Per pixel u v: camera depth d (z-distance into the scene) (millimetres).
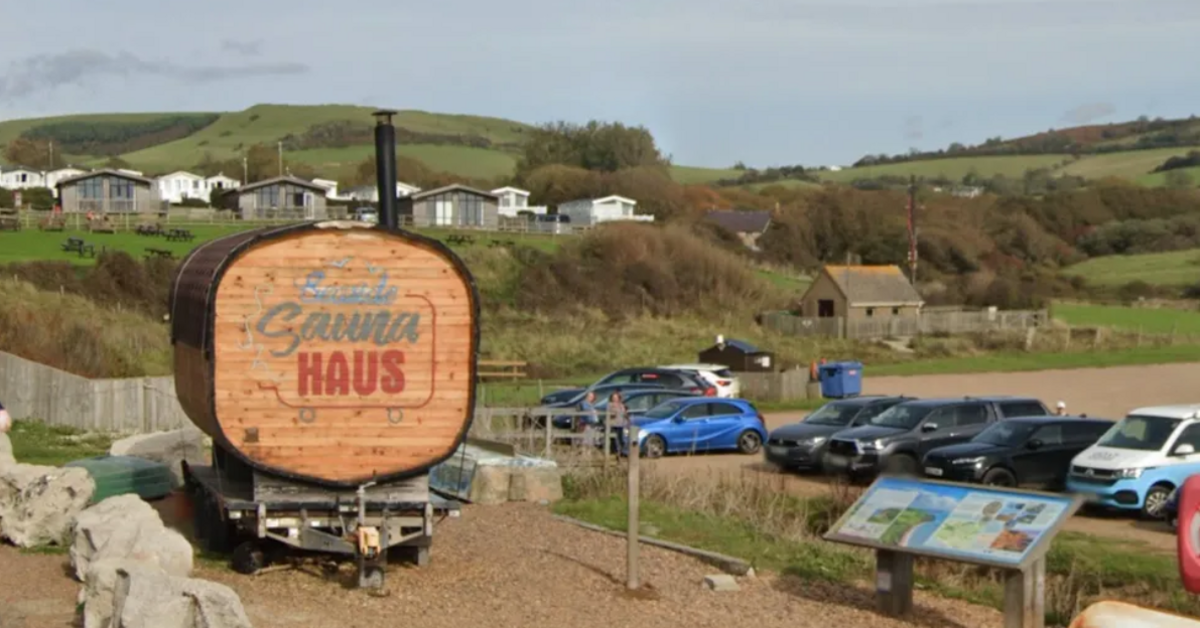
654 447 31703
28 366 33781
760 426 33344
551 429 27844
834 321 72875
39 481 16172
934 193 150750
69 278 57281
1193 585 10180
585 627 13391
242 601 13414
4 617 12109
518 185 139500
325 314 14734
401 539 15000
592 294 74562
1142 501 22875
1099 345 71500
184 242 74562
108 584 11320
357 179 131000
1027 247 116500
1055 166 192000
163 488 20016
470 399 15000
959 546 13789
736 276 82625
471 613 13672
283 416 14633
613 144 156625
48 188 111938
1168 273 110250
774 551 18219
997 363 63531
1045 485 25297
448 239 81250
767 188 149750
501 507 21062
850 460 27000
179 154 195625
